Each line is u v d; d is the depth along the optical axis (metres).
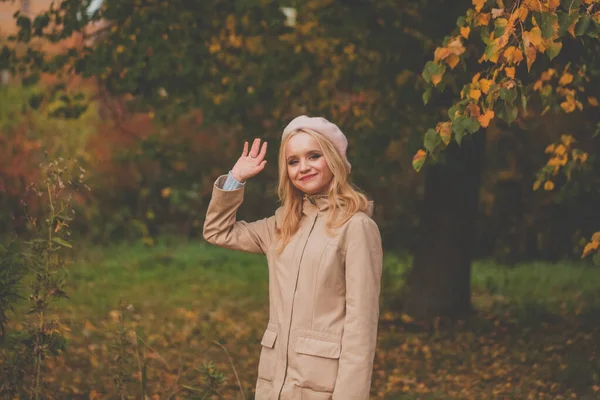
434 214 7.86
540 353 6.42
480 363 6.25
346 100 7.88
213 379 4.08
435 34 6.28
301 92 7.38
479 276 10.76
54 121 12.82
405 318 7.72
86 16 6.55
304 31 7.62
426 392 5.44
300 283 2.75
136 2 6.47
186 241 13.76
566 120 7.80
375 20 6.52
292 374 2.71
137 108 7.04
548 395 5.28
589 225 8.37
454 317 7.76
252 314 8.53
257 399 2.81
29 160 12.44
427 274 7.86
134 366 5.66
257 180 13.20
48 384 5.06
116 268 11.27
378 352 6.59
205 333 7.38
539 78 4.95
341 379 2.63
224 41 7.33
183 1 6.30
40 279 3.72
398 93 6.49
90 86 12.86
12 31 11.42
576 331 7.27
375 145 6.68
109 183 13.86
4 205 12.16
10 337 3.77
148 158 7.88
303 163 2.82
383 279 9.73
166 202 14.02
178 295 9.55
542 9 3.27
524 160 10.09
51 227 3.70
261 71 7.11
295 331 2.73
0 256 3.78
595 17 3.36
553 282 10.24
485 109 3.60
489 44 3.43
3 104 12.64
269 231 3.00
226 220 3.00
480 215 11.06
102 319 7.95
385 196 11.41
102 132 13.72
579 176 5.53
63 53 7.09
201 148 12.70
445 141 3.61
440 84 3.85
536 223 10.51
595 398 5.15
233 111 6.86
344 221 2.76
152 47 6.19
